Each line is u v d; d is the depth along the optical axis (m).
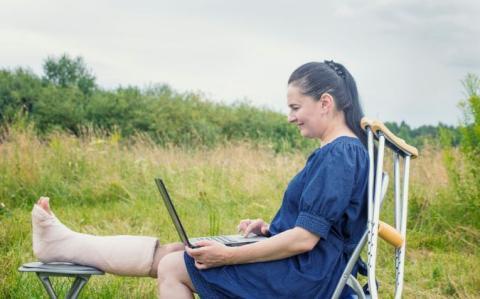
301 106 3.18
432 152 9.00
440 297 4.96
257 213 7.98
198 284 3.04
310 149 13.55
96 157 10.14
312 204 2.98
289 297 3.02
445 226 6.99
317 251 3.07
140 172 9.66
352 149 3.06
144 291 4.59
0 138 10.99
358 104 3.24
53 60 22.03
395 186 3.20
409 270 5.62
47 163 9.75
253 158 11.14
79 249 3.18
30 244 5.86
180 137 18.64
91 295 4.42
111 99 20.34
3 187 8.83
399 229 3.15
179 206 8.25
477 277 5.26
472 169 6.93
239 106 21.64
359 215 3.11
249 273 3.04
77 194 9.12
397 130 13.38
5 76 20.23
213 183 9.34
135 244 3.22
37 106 19.56
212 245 3.00
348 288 3.14
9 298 4.41
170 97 21.44
